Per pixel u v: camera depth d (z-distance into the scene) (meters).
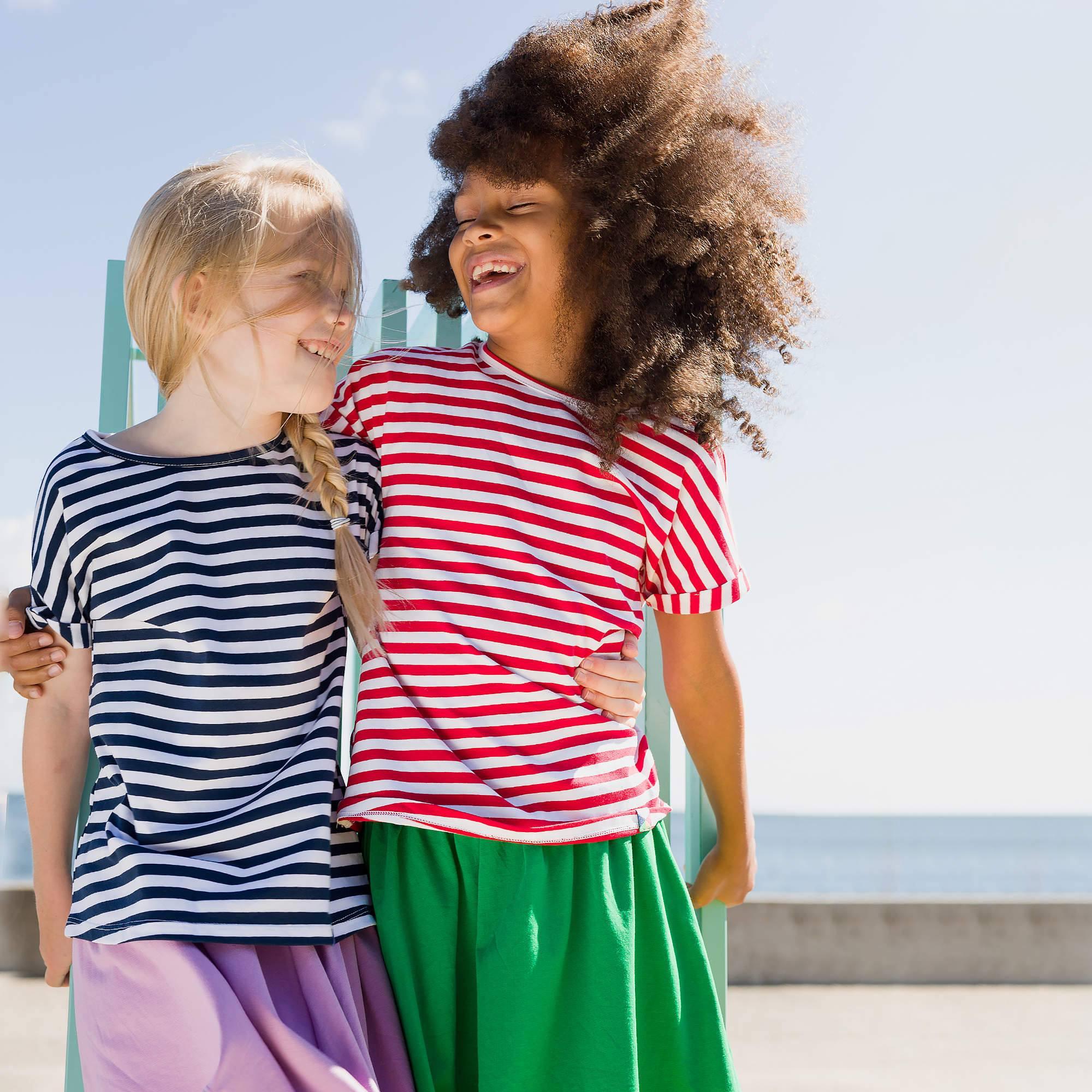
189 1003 0.92
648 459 1.27
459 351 1.31
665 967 1.11
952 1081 6.11
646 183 1.29
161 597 1.04
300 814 1.01
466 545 1.17
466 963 1.07
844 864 29.59
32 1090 4.99
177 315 1.12
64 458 1.10
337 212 1.16
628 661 1.18
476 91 1.35
